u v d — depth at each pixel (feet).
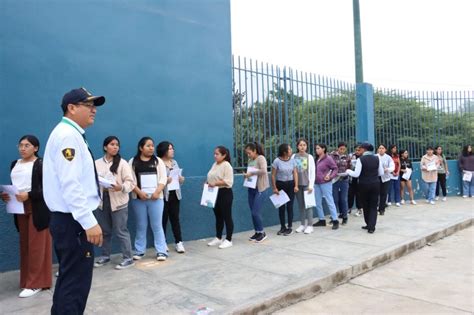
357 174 24.20
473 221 28.94
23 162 14.76
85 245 9.68
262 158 22.33
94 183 10.11
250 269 16.87
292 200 24.48
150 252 20.29
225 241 21.18
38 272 14.38
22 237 14.70
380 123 39.04
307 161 24.48
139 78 21.02
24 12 17.62
